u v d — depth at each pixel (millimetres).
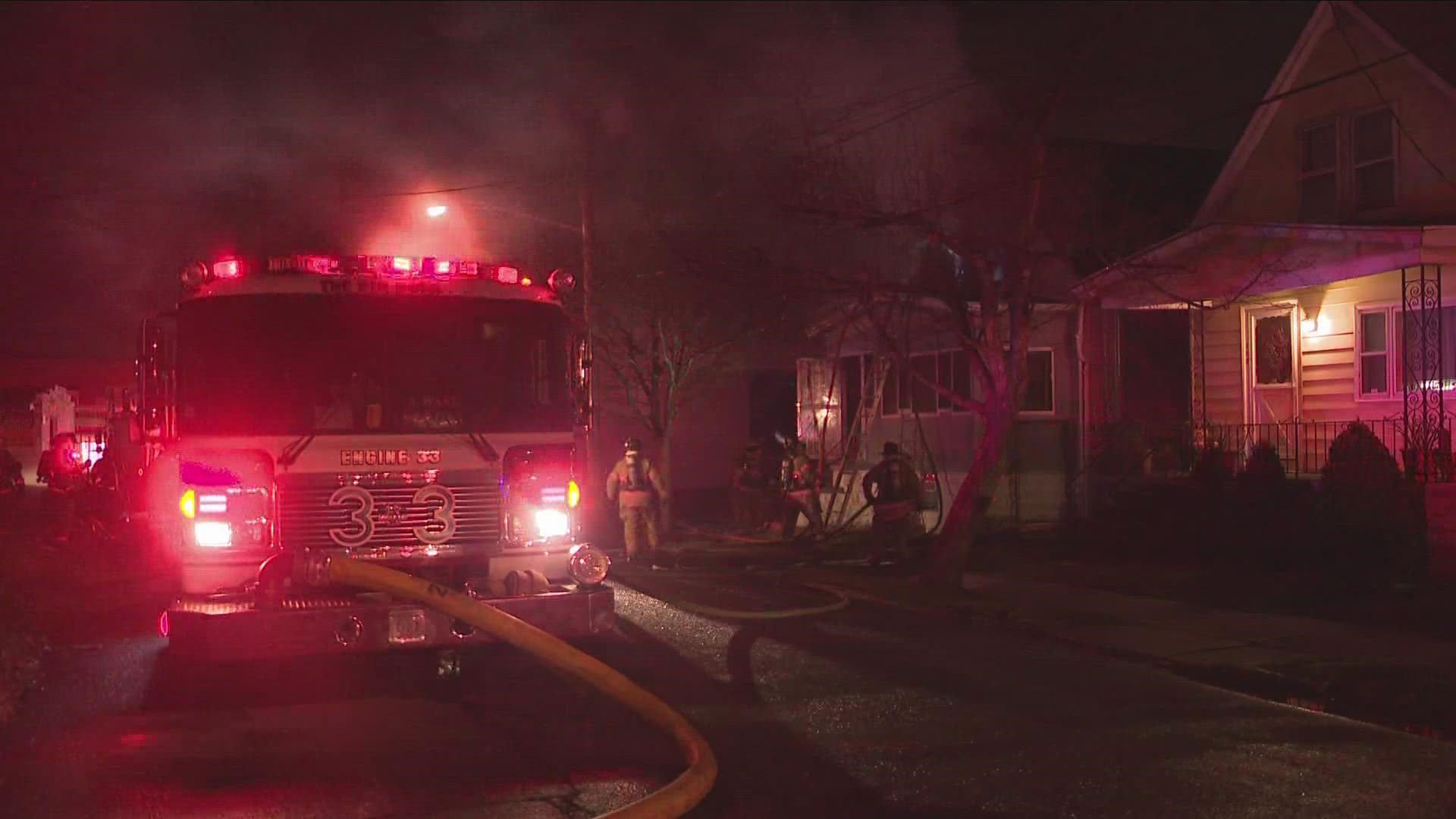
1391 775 6504
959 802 6000
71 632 11047
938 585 13305
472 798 6051
